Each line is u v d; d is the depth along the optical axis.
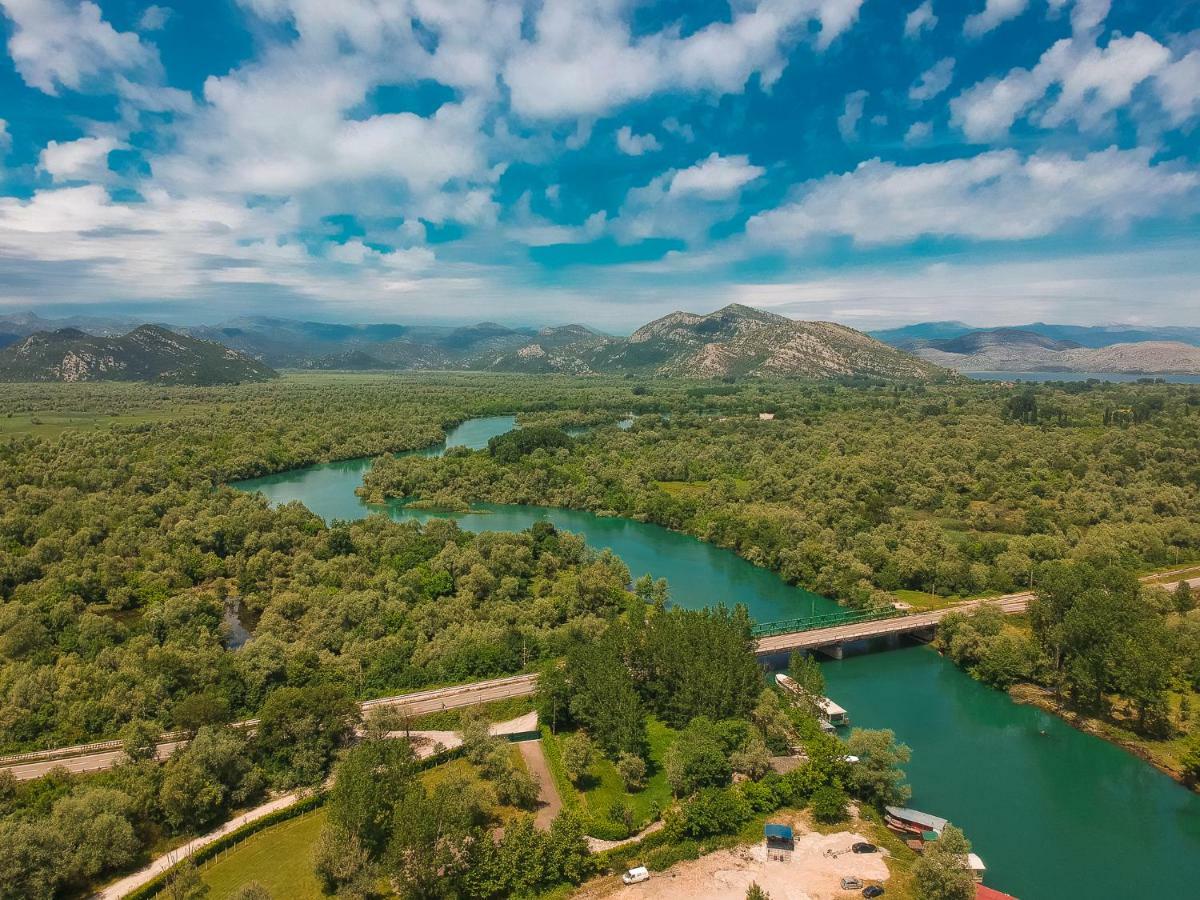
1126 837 124.75
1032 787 139.25
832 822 124.75
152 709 149.62
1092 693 166.00
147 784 121.00
